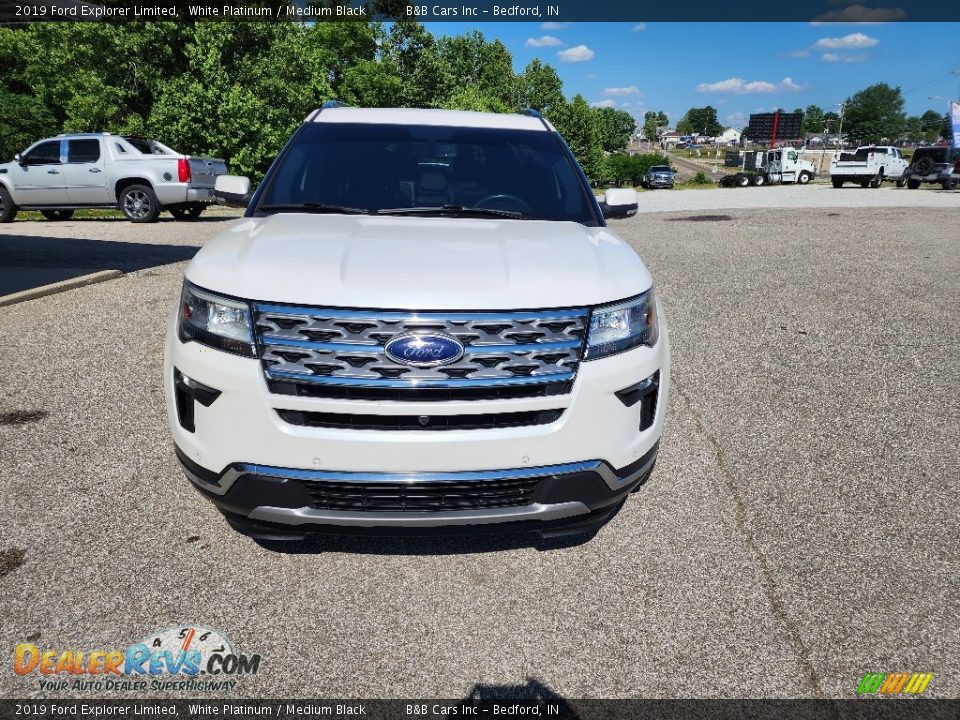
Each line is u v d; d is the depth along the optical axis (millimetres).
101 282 7352
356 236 2719
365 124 3836
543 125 4098
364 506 2316
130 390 4398
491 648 2316
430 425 2260
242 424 2275
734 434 3994
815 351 5477
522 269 2436
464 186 3469
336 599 2531
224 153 21172
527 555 2822
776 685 2186
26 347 5188
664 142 177125
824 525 3066
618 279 2529
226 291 2324
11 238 11102
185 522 2965
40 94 23828
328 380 2217
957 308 6785
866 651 2328
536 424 2332
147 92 22312
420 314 2219
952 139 32000
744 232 12680
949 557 2842
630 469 2533
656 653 2309
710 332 5973
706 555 2838
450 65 70875
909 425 4137
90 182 13867
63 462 3447
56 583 2555
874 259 9547
